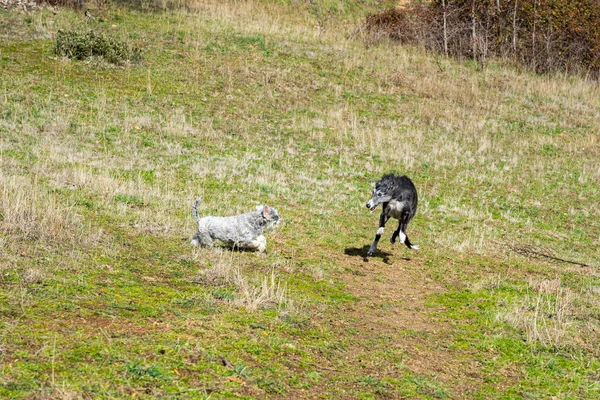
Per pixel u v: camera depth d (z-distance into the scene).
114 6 28.91
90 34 23.55
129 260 8.68
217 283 8.24
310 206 14.76
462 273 11.34
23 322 5.65
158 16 28.80
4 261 7.49
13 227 8.93
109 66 23.00
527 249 13.79
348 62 27.53
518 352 7.25
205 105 21.72
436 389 5.84
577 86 29.47
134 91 21.58
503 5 32.81
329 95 24.38
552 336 7.78
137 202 12.41
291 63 26.48
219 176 15.83
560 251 13.99
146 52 24.89
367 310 8.44
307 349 6.41
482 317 8.55
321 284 9.34
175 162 16.56
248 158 17.91
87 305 6.45
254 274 9.02
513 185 18.92
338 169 18.36
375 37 31.23
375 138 21.23
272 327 6.84
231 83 23.62
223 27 29.00
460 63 30.30
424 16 32.97
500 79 28.92
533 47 31.36
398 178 11.45
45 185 12.15
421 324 8.16
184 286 7.89
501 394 5.99
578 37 32.34
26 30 24.44
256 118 21.47
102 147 16.72
